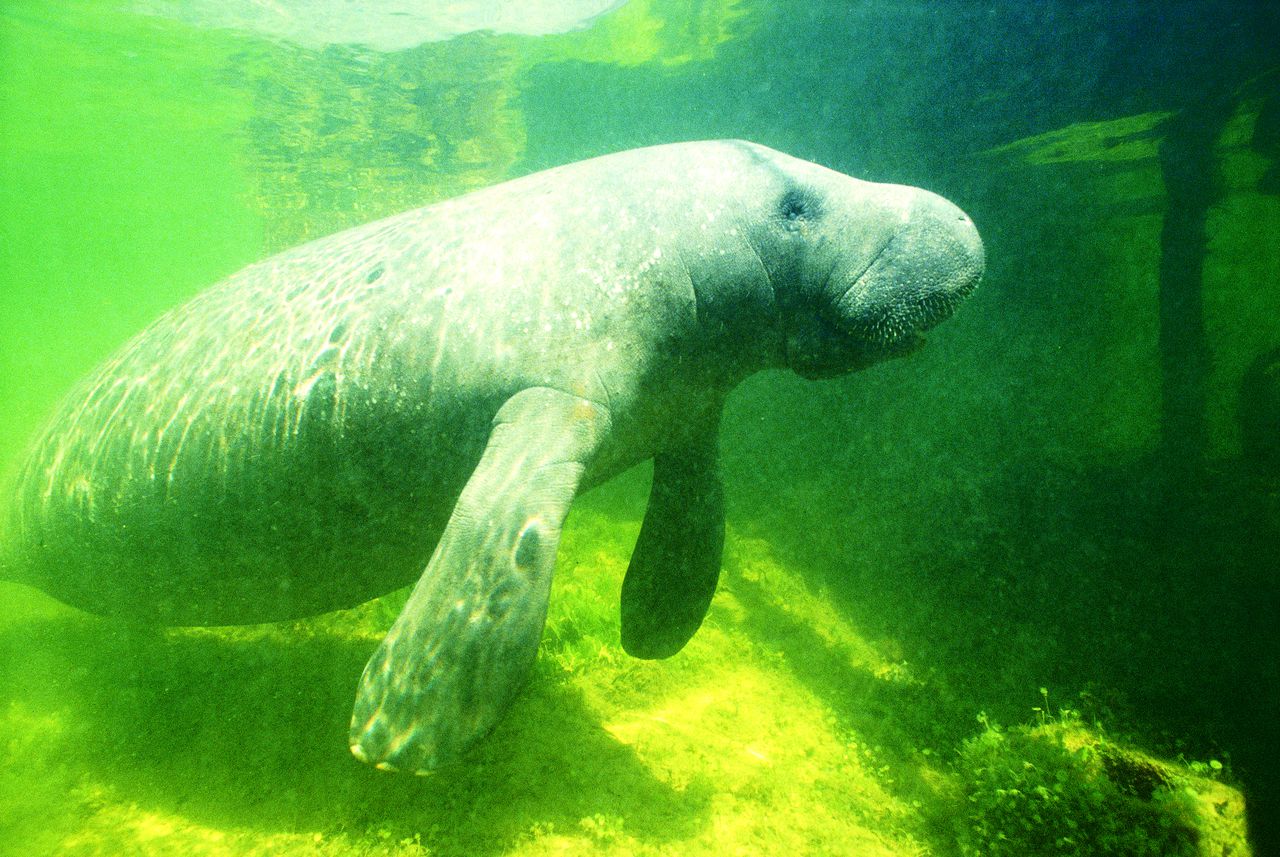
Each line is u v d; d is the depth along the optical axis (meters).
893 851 3.65
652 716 4.32
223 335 3.59
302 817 3.32
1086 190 18.27
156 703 4.35
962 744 4.64
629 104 15.93
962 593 7.05
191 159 20.61
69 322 89.50
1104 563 7.68
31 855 3.17
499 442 2.90
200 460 3.46
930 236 3.23
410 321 3.19
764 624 6.07
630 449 3.47
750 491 9.42
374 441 3.22
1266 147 13.44
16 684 4.69
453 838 3.12
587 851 3.11
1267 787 4.40
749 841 3.43
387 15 11.95
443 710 2.52
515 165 20.34
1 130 19.22
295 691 4.38
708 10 11.67
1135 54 10.23
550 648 4.79
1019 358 15.49
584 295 3.13
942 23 10.40
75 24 12.34
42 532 4.16
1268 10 8.93
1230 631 6.43
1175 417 10.73
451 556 2.68
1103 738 4.51
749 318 3.45
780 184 3.40
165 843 3.21
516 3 11.60
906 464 10.08
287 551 3.55
